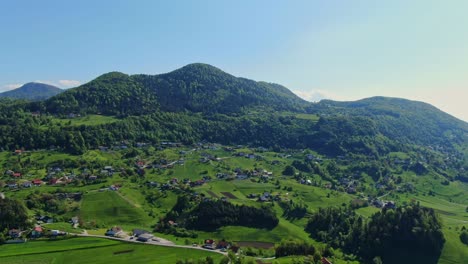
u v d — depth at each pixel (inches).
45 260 7121.1
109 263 7116.1
